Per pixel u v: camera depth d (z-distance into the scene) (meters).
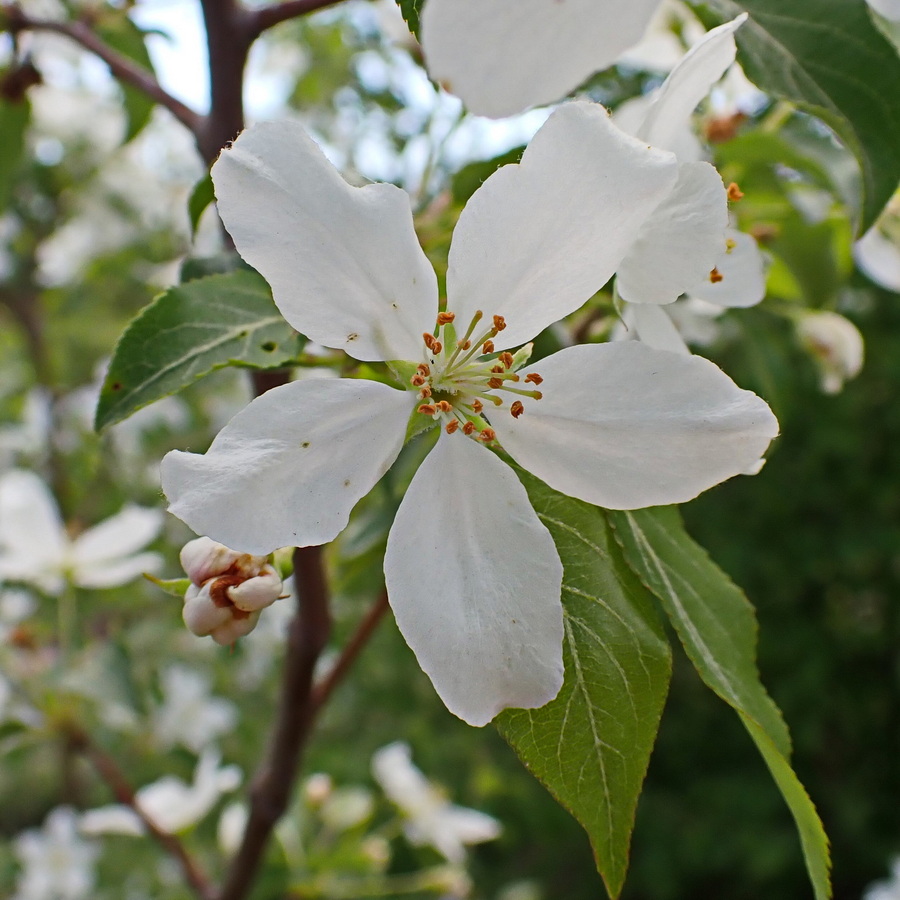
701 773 0.56
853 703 0.54
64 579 0.19
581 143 0.07
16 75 0.17
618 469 0.07
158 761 0.32
